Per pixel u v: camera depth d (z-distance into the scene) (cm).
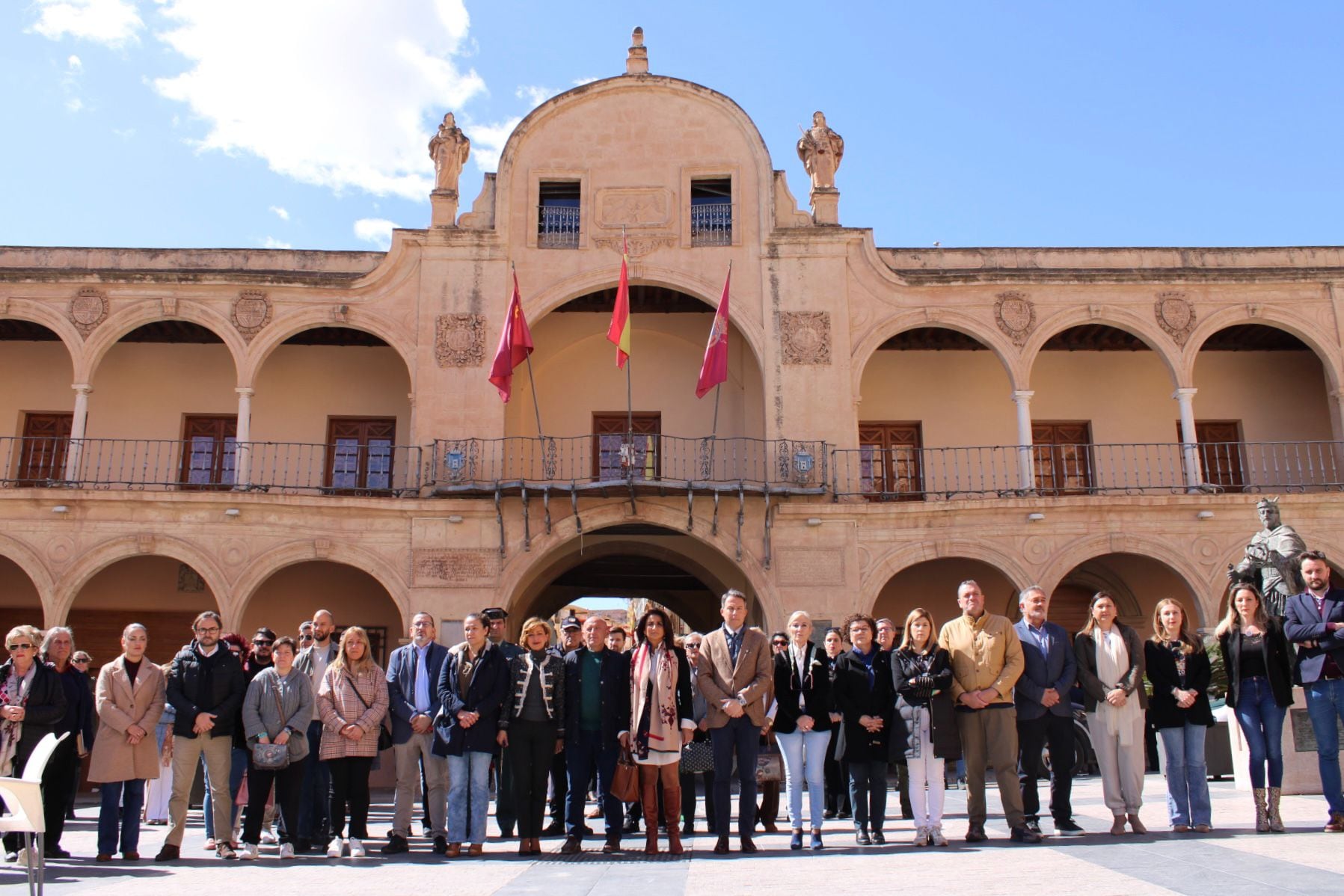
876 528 1948
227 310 2030
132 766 875
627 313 1920
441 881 719
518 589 1981
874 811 900
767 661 875
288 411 2236
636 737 855
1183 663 891
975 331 2055
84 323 2005
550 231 2123
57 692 904
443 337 2034
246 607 2072
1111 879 639
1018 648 868
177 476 2186
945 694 870
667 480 1888
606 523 1934
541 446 2091
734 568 2181
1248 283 2056
